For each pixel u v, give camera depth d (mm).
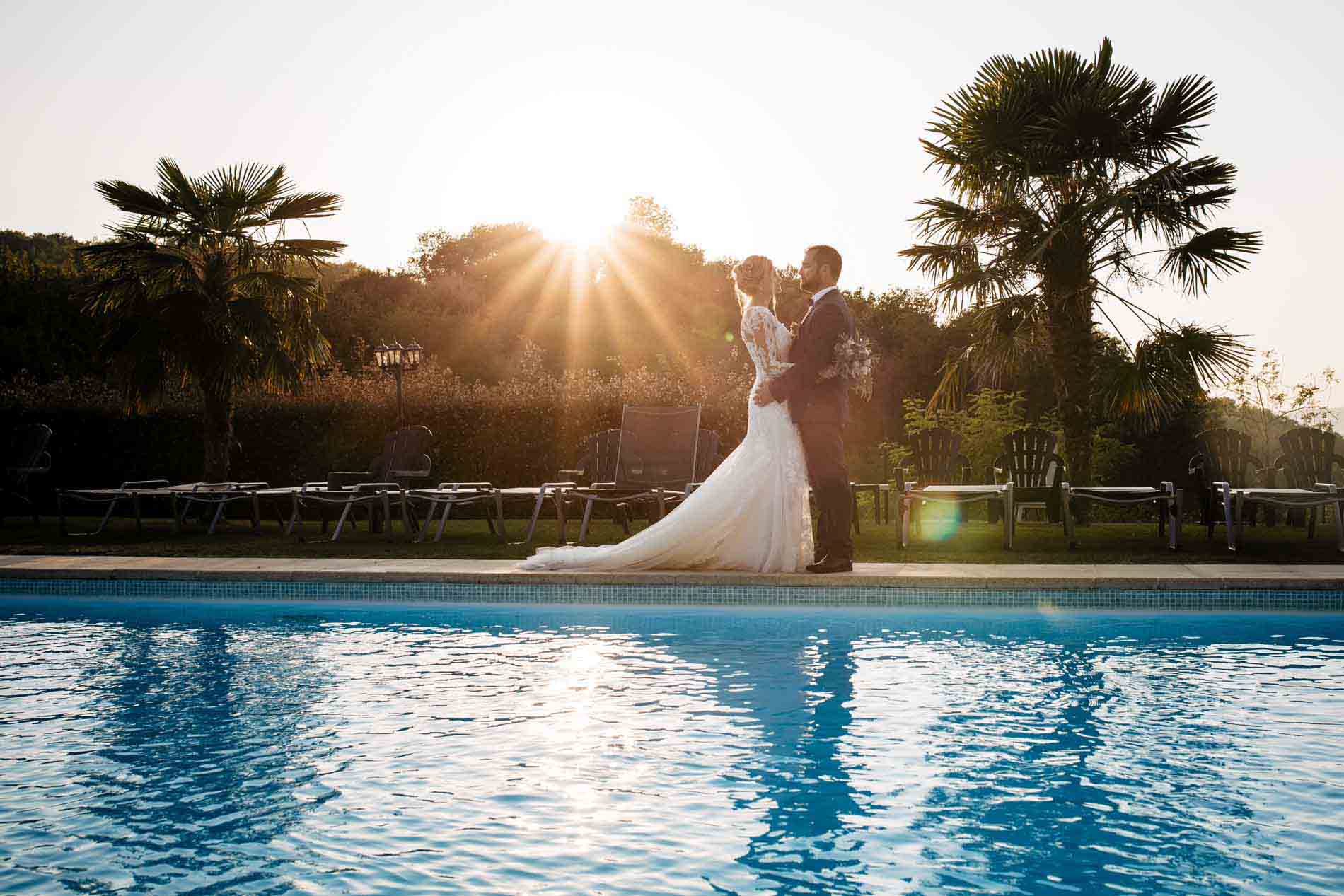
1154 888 2410
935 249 11047
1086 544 8938
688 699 4246
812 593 6609
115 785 3184
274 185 11859
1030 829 2795
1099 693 4344
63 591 7238
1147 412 11422
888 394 24891
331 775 3273
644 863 2570
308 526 11633
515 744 3613
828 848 2668
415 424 13547
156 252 11125
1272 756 3436
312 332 12156
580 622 6184
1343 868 2521
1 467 12141
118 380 11148
